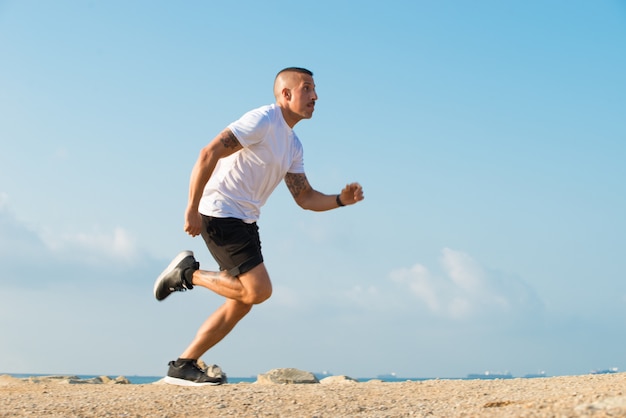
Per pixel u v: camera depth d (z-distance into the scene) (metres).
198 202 5.01
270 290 5.21
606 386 4.02
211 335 5.39
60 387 5.66
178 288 5.47
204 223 5.21
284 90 5.32
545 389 4.37
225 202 5.17
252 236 5.25
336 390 4.82
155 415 3.93
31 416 3.86
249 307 5.35
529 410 3.23
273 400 4.36
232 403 4.26
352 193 5.61
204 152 4.95
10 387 5.71
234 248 5.16
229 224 5.16
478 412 3.46
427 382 5.22
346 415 3.87
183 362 5.41
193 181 4.98
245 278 5.15
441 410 3.79
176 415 3.94
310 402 4.30
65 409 4.06
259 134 5.06
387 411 3.92
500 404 3.71
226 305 5.38
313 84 5.36
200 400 4.35
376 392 4.71
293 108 5.30
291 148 5.48
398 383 5.23
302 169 5.70
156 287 5.57
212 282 5.28
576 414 3.01
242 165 5.15
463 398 4.29
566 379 4.84
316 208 5.72
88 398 4.60
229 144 5.00
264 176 5.22
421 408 3.96
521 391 4.40
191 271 5.42
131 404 4.21
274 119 5.19
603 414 2.94
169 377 5.45
